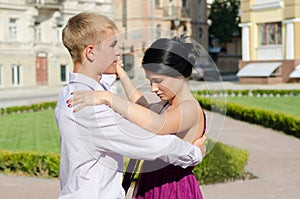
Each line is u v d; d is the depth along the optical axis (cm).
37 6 3105
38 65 3180
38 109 1862
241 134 1162
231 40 4969
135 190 260
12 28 3036
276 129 1223
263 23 2833
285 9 2697
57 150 981
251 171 747
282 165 795
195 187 247
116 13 3891
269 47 2794
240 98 2044
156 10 3953
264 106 1705
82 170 228
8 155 772
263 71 2692
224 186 663
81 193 225
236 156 718
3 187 671
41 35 3238
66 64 3344
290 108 1631
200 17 4381
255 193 627
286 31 2706
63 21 3347
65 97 233
